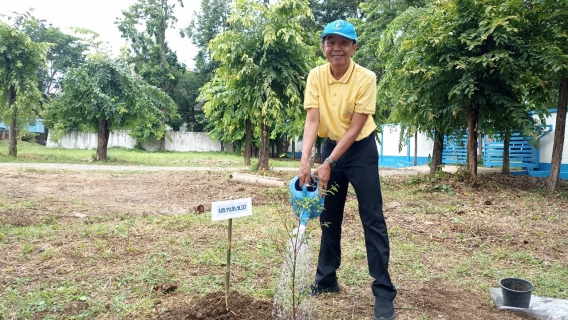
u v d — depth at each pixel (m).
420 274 3.79
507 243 5.07
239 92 11.73
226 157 24.78
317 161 21.36
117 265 3.73
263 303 2.81
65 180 9.87
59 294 3.05
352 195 8.03
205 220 5.62
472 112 9.30
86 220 5.59
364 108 2.79
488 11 8.10
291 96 11.16
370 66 19.73
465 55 8.77
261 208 6.65
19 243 4.39
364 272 3.74
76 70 17.05
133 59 30.66
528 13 8.40
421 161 19.44
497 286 3.56
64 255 3.99
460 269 3.97
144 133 28.45
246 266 3.74
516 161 13.34
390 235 5.27
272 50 11.07
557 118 9.28
